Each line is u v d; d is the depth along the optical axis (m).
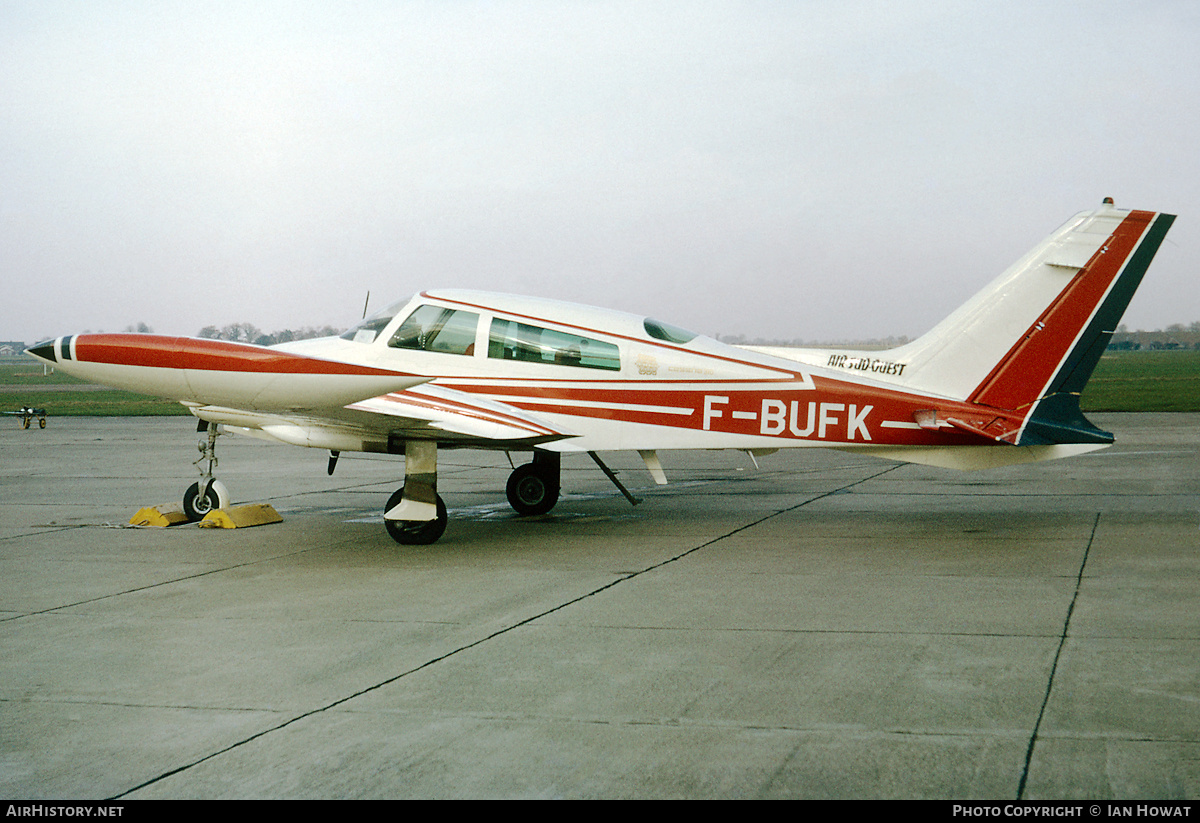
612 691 4.16
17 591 6.36
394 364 8.89
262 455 17.77
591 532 8.62
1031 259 7.90
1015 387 7.95
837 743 3.53
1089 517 8.95
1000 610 5.44
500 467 15.34
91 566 7.24
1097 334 7.83
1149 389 40.41
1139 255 7.73
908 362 8.14
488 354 8.75
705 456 16.92
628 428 8.53
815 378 8.22
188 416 30.14
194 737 3.71
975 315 8.00
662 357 8.46
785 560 7.11
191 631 5.29
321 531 8.91
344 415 7.53
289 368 6.98
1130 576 6.29
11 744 3.67
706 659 4.60
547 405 8.61
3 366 118.25
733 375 8.34
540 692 4.16
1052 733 3.57
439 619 5.48
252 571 7.00
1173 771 3.21
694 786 3.20
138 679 4.44
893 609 5.52
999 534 8.09
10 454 17.59
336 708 4.01
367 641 5.04
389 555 7.59
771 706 3.93
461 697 4.12
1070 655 4.54
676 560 7.18
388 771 3.37
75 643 5.07
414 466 7.97
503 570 6.91
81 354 7.15
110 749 3.61
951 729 3.63
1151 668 4.31
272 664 4.65
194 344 7.07
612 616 5.48
